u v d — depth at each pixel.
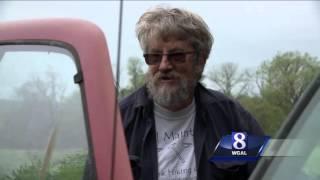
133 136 2.80
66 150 2.02
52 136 2.05
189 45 2.70
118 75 1.77
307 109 1.84
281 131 1.87
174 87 2.71
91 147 1.96
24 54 2.10
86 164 1.97
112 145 1.91
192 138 2.82
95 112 1.97
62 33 2.05
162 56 2.69
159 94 2.73
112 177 1.89
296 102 1.91
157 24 2.67
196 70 2.77
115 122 1.93
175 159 2.78
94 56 2.00
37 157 2.07
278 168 1.82
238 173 2.61
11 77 2.12
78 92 2.01
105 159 1.94
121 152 1.95
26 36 2.10
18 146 2.10
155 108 2.83
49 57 2.06
